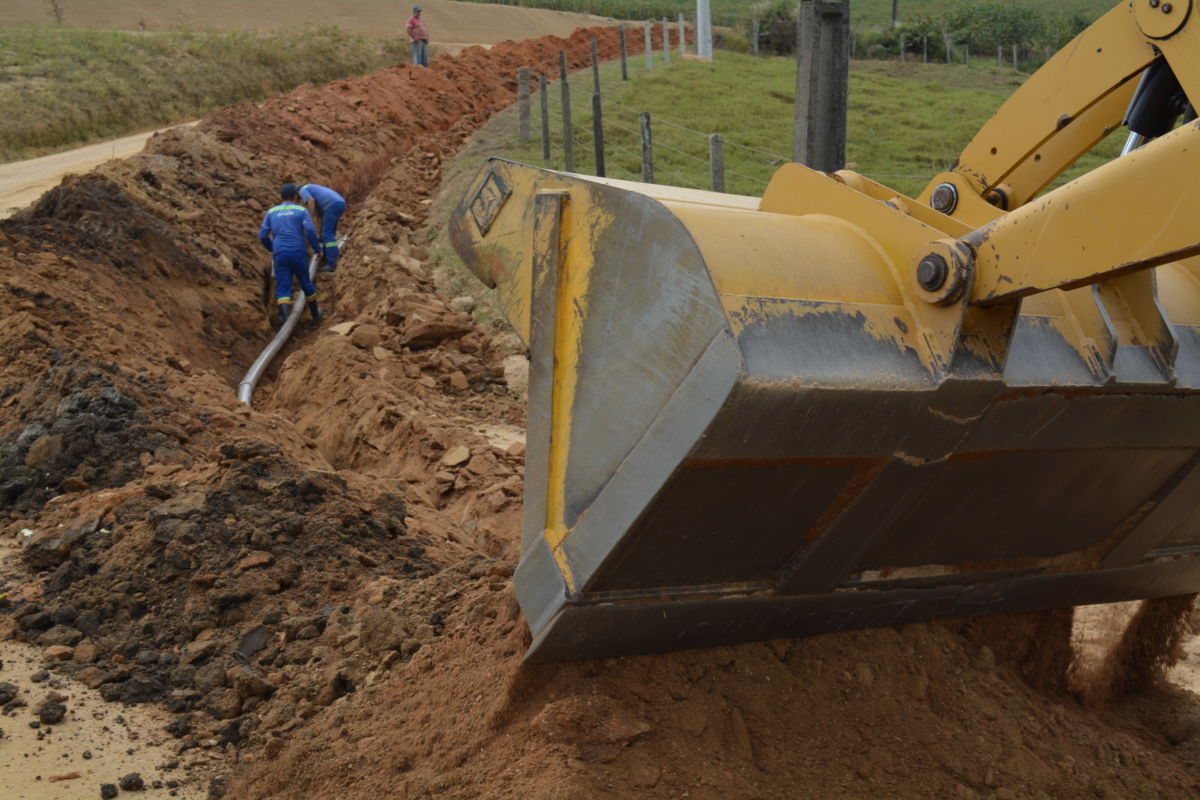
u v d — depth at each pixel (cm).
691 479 295
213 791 366
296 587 493
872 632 389
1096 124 456
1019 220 293
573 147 1866
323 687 419
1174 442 369
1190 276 378
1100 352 331
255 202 1498
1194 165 263
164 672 438
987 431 321
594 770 320
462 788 327
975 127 2233
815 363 283
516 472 780
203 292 1183
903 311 308
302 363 1001
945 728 362
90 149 2336
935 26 4359
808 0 827
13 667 434
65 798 352
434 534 610
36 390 705
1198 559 440
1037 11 5381
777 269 296
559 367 336
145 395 713
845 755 346
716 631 353
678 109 2286
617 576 320
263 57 3441
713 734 339
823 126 837
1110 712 452
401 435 838
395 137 2125
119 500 561
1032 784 345
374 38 4241
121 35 3328
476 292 1213
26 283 883
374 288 1233
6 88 2555
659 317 299
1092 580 421
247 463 600
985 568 394
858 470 317
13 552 544
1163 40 389
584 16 6738
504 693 351
